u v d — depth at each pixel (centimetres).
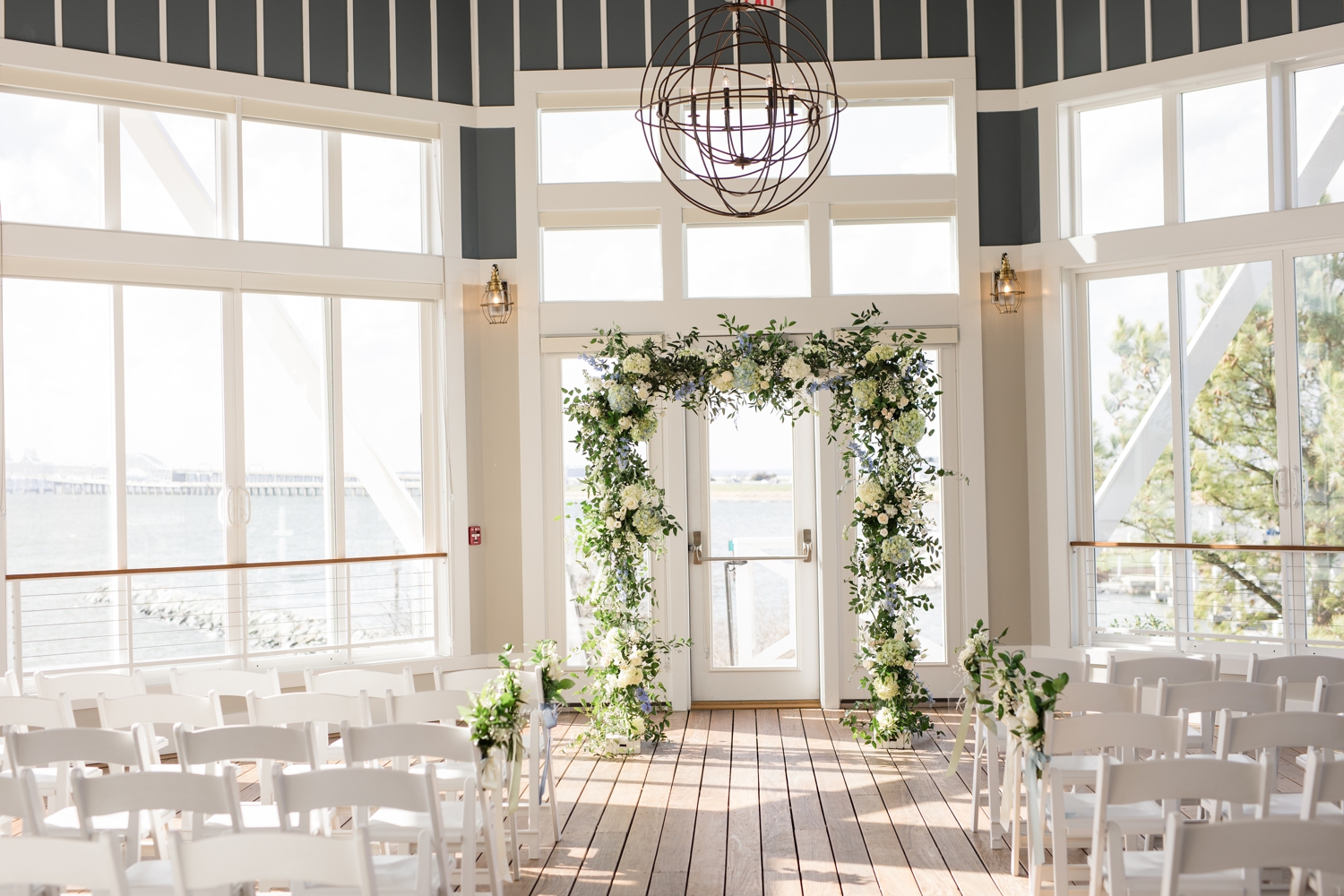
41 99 589
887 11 680
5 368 572
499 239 688
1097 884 271
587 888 379
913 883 379
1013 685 359
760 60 676
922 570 575
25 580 570
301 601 648
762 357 560
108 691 419
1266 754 270
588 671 579
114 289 598
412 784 266
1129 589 653
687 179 681
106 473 597
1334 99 597
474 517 679
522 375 679
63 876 219
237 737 305
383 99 663
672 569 669
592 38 686
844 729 615
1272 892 314
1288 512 599
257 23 634
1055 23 671
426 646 679
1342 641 584
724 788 502
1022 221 679
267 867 218
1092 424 670
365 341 667
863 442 573
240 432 628
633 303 678
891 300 673
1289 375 600
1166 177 639
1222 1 616
